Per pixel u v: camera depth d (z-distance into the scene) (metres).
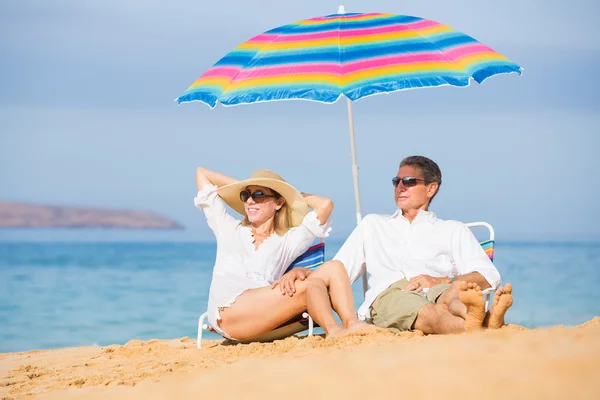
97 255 42.25
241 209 6.62
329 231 6.44
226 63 6.60
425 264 6.14
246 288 6.03
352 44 6.23
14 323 17.00
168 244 63.62
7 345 14.34
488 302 5.97
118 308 19.27
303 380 3.67
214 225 6.37
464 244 6.12
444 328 5.46
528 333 4.55
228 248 6.24
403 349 4.29
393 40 6.21
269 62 6.25
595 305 19.50
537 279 26.55
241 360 4.82
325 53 6.17
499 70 5.98
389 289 6.03
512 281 25.95
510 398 3.08
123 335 14.95
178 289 23.72
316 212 6.32
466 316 5.16
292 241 6.30
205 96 6.32
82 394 4.23
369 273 6.30
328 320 5.61
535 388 3.17
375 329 5.50
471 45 6.22
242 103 5.95
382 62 5.98
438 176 6.29
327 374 3.73
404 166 6.29
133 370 5.24
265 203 6.26
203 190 6.38
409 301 5.75
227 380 3.90
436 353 4.00
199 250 48.50
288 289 5.79
